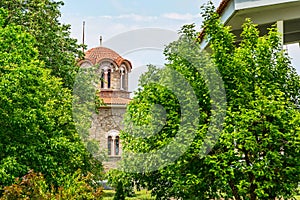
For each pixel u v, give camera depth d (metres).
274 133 9.54
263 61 10.58
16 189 11.32
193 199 10.55
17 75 12.73
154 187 12.03
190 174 10.01
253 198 10.30
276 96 10.13
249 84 10.46
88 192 12.55
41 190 11.59
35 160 13.48
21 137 13.47
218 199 10.84
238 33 19.44
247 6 15.90
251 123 9.72
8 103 12.62
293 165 9.97
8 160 12.43
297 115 9.62
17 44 13.75
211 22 11.10
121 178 12.14
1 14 14.41
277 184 10.14
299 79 11.04
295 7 16.34
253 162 10.03
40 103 14.30
